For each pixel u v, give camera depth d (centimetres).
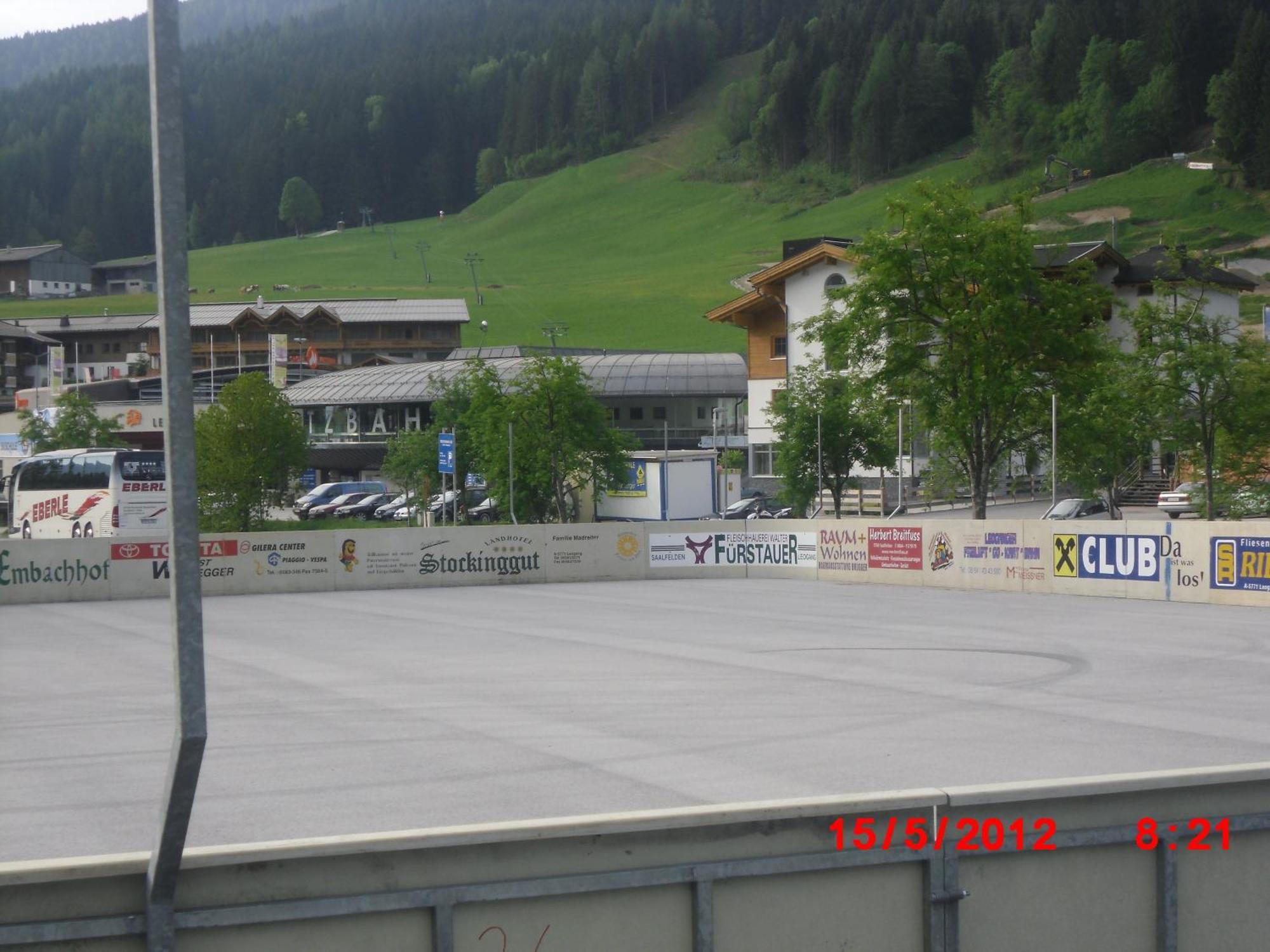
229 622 2702
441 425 6262
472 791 1115
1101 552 2891
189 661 405
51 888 448
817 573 3550
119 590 3375
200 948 457
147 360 13950
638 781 1144
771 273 6950
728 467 7050
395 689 1731
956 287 3972
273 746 1335
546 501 5069
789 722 1439
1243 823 581
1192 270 6391
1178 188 16850
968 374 3916
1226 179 16312
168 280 388
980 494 4038
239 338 13450
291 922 468
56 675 1955
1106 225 16162
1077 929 562
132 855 465
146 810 1079
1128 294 6425
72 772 1236
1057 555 2981
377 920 478
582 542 3725
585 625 2553
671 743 1323
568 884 493
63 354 8894
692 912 511
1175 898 572
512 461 4856
